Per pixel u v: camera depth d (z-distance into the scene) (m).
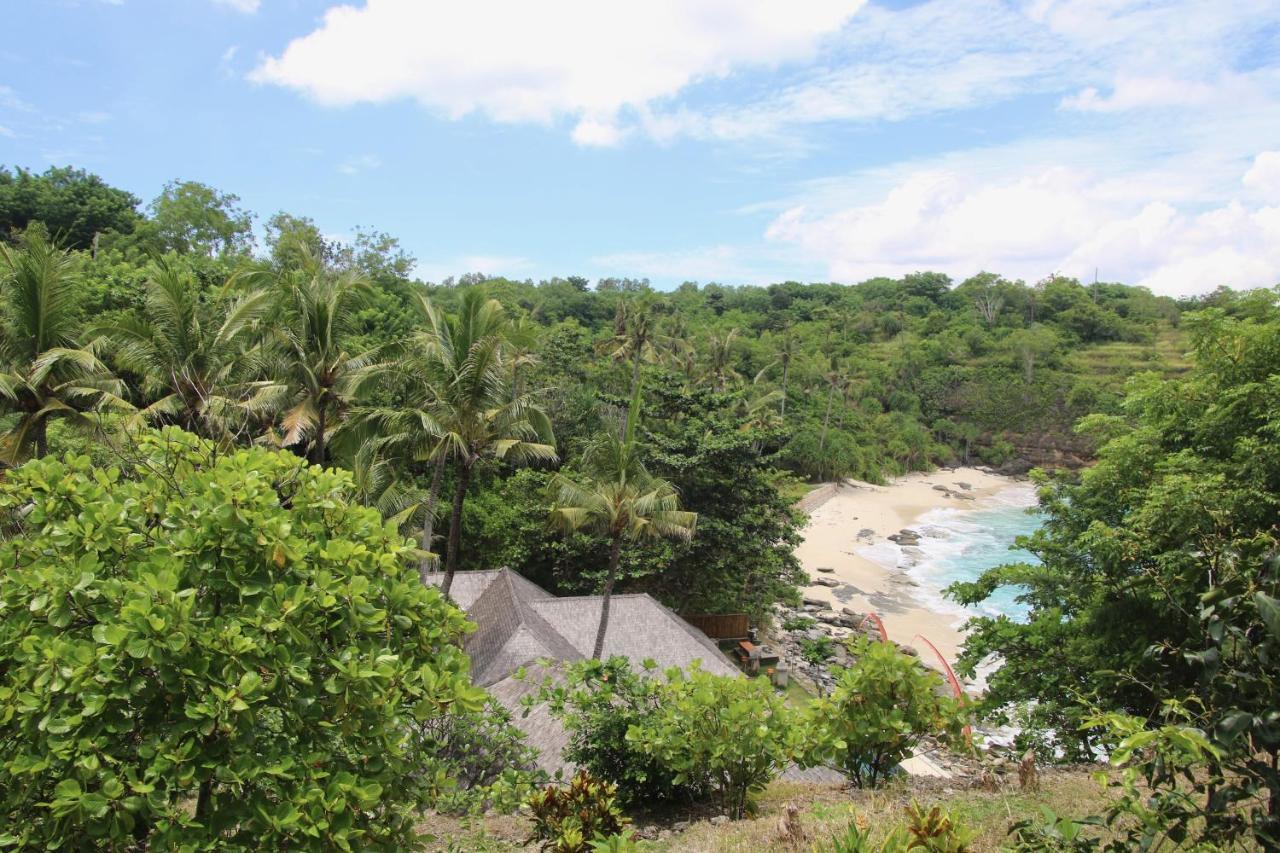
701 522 31.92
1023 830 5.24
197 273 37.50
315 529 7.06
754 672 31.81
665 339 70.00
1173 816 4.46
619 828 9.12
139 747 5.49
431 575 27.62
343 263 53.59
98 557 6.34
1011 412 95.94
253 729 5.75
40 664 5.57
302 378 22.56
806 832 9.31
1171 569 7.77
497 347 21.22
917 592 47.38
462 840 10.27
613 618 24.48
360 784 6.12
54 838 5.45
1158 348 106.94
